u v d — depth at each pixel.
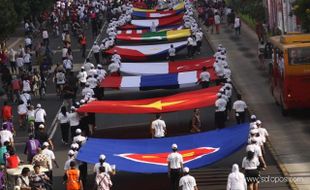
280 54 78.44
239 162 62.34
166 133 72.88
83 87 96.69
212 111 84.00
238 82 98.50
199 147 58.81
